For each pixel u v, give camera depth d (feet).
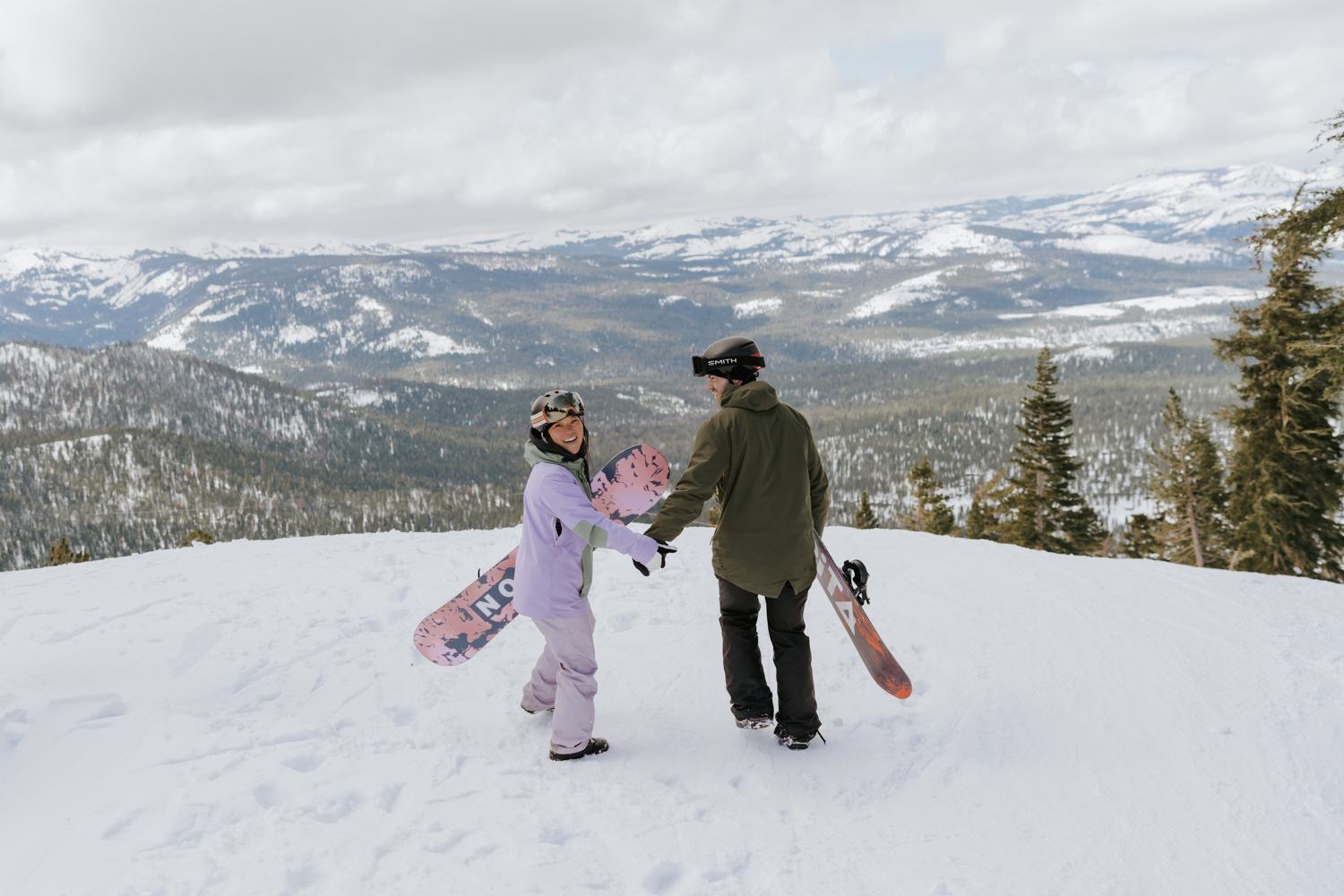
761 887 7.76
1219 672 12.82
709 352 10.96
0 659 14.53
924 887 7.72
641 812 9.17
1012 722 11.46
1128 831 8.68
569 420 10.32
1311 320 56.13
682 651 14.74
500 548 23.97
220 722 11.78
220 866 7.97
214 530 556.51
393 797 9.55
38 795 9.79
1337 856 8.07
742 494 10.54
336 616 17.24
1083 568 19.75
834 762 10.53
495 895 7.48
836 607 11.54
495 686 13.32
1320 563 59.26
